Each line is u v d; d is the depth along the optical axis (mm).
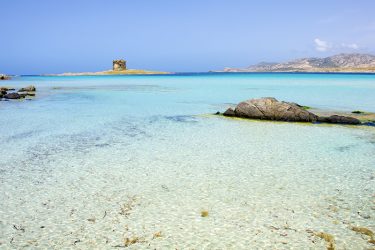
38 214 11211
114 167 16156
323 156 18047
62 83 102812
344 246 9227
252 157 17891
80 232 10062
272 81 105250
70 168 16000
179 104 43375
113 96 55500
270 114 29828
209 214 11164
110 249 9188
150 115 33531
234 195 12703
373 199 12305
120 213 11258
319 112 33969
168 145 20625
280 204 11898
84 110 37344
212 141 21703
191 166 16312
